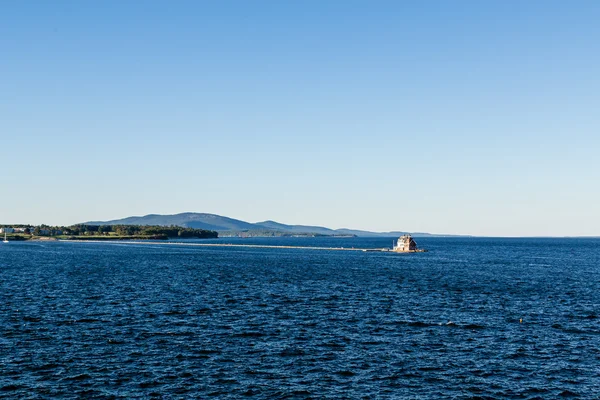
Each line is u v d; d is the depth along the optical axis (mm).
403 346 54000
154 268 149375
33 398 39156
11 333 57906
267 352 51375
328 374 45156
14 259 193250
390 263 177375
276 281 112562
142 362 47812
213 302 80375
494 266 166500
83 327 61344
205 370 45812
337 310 73938
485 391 41719
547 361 49250
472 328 62500
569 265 173625
